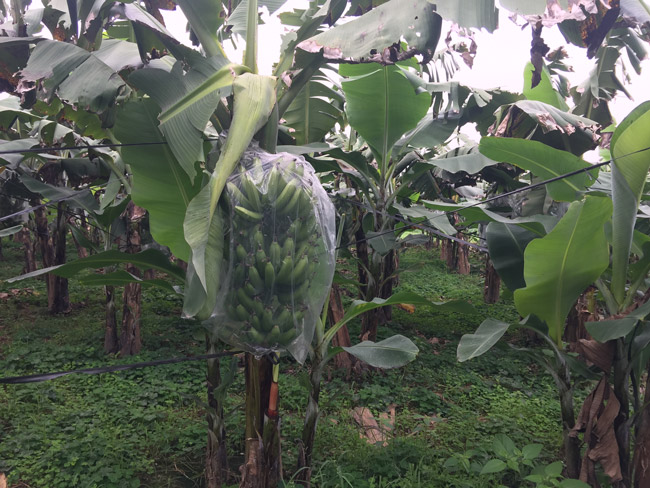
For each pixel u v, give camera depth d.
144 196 2.67
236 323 2.32
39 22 3.56
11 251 13.33
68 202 5.04
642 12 2.65
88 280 3.03
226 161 2.14
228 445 4.09
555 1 1.86
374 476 3.59
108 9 2.81
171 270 2.99
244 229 2.23
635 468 2.98
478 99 4.94
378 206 5.18
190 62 2.51
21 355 5.91
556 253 2.77
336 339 5.68
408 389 5.36
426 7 2.26
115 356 6.03
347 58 2.37
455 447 4.09
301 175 2.30
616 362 2.97
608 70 6.10
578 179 3.20
